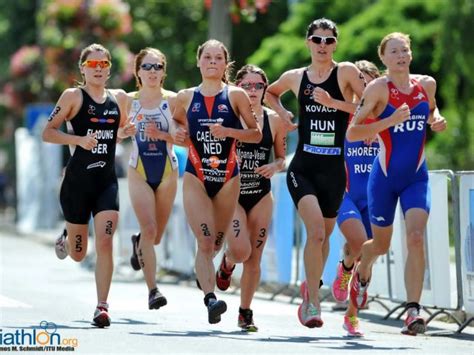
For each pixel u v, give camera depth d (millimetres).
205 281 30047
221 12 52938
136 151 34125
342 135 30344
